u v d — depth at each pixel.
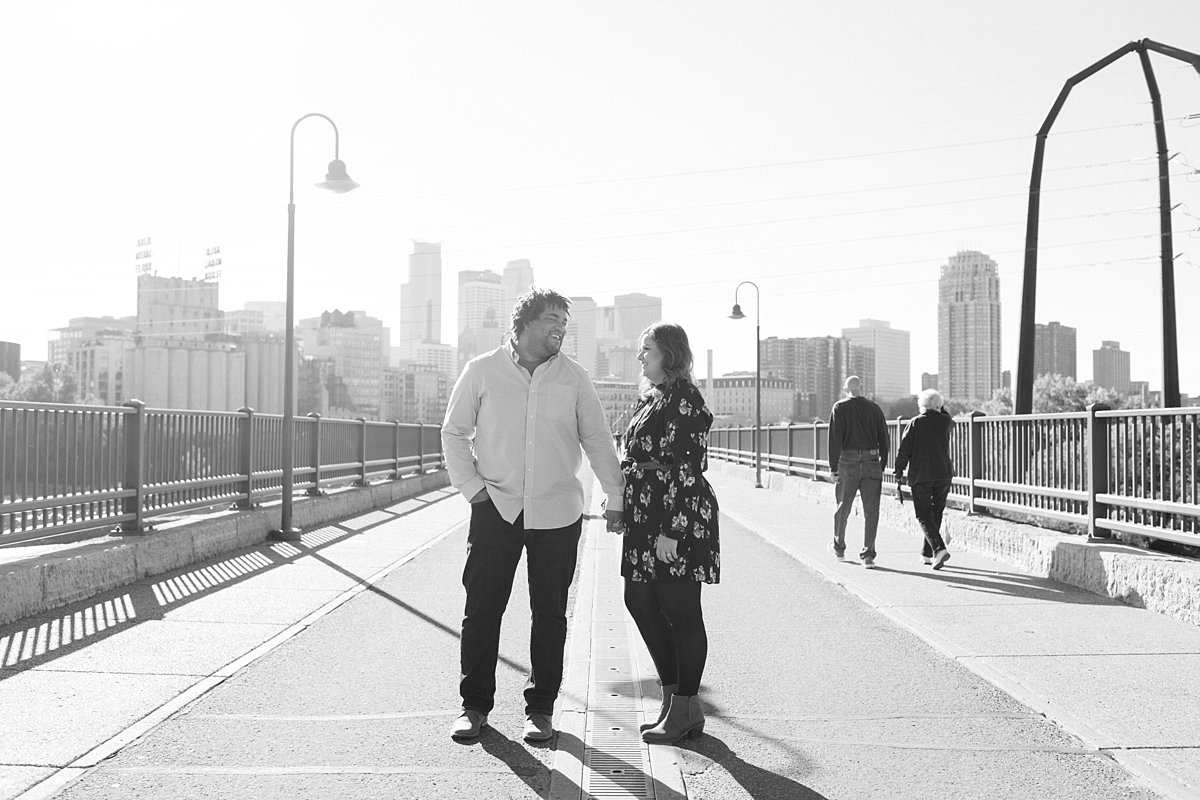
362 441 18.30
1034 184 16.64
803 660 6.11
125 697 5.07
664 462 4.52
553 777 3.95
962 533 11.71
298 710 4.89
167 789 3.78
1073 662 5.94
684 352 4.57
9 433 7.39
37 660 5.86
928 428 9.98
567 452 4.64
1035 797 3.78
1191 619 7.15
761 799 3.73
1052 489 10.15
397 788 3.81
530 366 4.69
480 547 4.57
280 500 13.85
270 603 7.89
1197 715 4.81
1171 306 16.23
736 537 13.62
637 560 4.48
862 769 4.08
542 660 4.53
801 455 24.44
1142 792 3.83
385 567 10.05
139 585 8.49
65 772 3.96
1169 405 16.25
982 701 5.15
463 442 4.61
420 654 6.16
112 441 8.98
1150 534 8.20
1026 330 16.61
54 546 8.45
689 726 4.44
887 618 7.54
